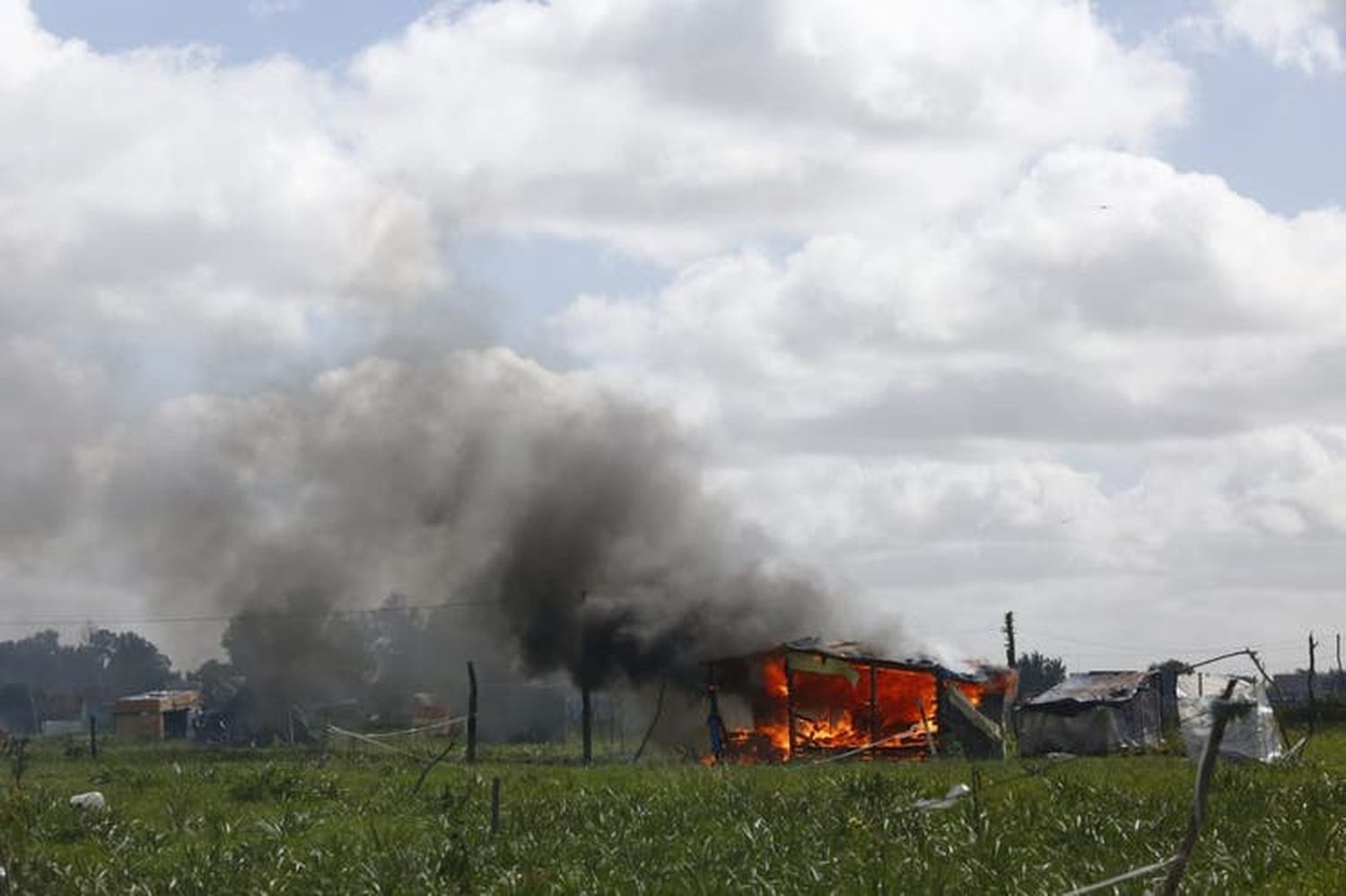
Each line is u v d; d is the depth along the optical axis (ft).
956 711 195.00
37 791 108.37
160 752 231.71
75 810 98.73
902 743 193.57
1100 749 185.78
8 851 70.79
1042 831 77.82
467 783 117.91
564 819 88.94
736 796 97.71
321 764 171.01
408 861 71.97
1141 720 189.78
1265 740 139.64
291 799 112.98
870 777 114.11
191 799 113.39
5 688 453.99
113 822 92.27
